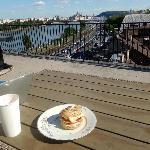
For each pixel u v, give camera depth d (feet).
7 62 22.27
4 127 4.35
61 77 7.98
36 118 5.11
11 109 4.26
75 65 19.80
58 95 6.40
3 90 6.15
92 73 17.21
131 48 22.75
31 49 25.26
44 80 7.71
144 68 17.28
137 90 6.54
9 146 4.14
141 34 20.97
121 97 6.08
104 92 6.48
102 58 20.58
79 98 6.14
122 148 3.94
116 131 4.45
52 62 21.36
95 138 4.25
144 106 5.50
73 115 4.51
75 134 4.32
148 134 4.32
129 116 5.03
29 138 4.35
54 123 4.75
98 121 4.85
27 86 6.68
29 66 20.51
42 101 6.03
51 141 4.24
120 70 17.47
